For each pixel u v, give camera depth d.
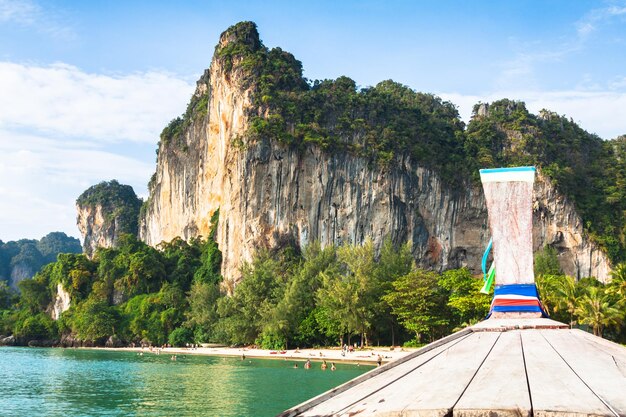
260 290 112.69
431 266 146.50
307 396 49.91
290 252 138.88
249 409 43.78
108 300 153.75
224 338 119.31
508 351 9.16
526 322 12.76
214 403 46.91
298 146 143.88
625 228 147.25
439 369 8.05
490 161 152.00
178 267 162.75
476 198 149.12
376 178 143.75
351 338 105.81
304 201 143.00
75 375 71.88
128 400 49.72
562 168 152.75
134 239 169.25
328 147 143.12
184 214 193.00
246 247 143.25
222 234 158.88
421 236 145.75
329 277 106.44
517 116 164.25
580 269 146.25
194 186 188.50
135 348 131.62
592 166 161.25
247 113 150.25
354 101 152.50
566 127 169.25
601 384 6.48
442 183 148.00
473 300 88.69
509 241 14.12
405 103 166.12
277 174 143.25
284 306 104.31
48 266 173.50
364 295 97.81
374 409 6.03
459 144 157.50
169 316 135.50
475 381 6.97
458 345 10.13
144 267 155.38
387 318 99.25
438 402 5.92
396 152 146.50
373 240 142.38
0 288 190.75
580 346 9.56
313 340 106.56
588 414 5.10
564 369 7.48
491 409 5.41
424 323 92.62
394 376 7.91
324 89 156.88
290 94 150.75
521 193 14.24
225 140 162.00
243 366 81.38
